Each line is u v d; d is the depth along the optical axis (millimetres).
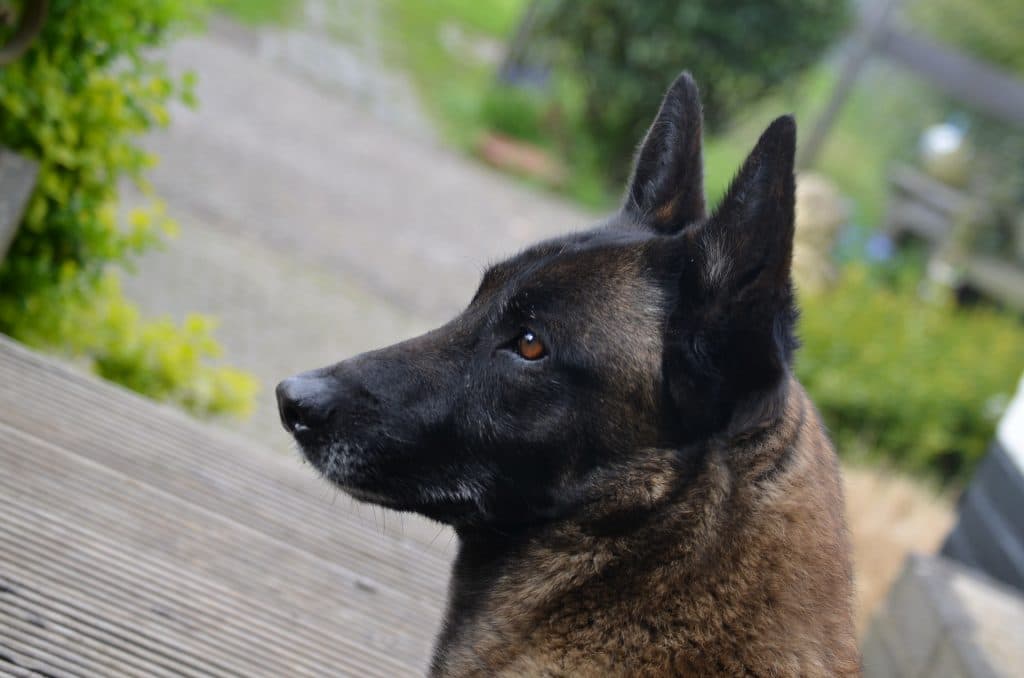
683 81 3408
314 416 3078
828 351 10688
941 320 11836
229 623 3533
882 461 10203
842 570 2852
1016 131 19234
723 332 2752
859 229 17484
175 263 9211
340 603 3889
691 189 3350
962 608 4883
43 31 5000
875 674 5262
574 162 18469
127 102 5539
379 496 3127
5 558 3398
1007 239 18031
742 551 2783
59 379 4496
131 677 3129
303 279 10156
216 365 7711
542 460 2971
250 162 12688
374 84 18672
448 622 3301
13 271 5340
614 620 2910
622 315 2896
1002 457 6895
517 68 20531
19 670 2988
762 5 17375
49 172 5184
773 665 2729
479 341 3053
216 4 18250
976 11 23312
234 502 4234
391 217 12992
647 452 2873
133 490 4027
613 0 17609
